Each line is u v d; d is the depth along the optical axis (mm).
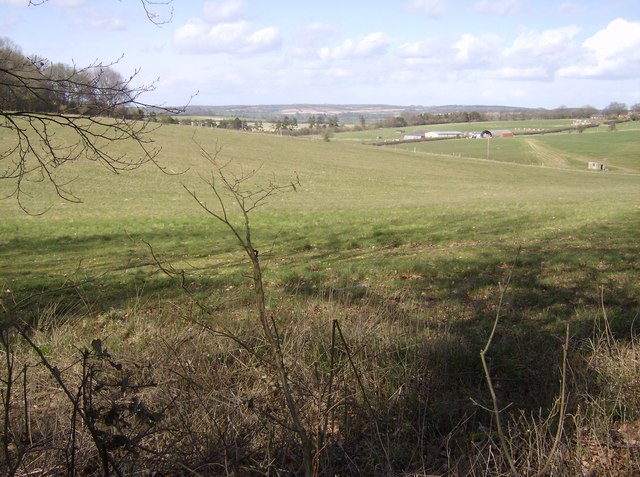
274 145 67438
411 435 4598
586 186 51375
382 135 124000
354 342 5617
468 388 5309
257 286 3006
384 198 36406
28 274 11672
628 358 5266
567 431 4414
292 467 4035
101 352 3459
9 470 3270
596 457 4172
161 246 15664
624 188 47750
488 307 7824
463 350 5914
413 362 5348
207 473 3910
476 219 20453
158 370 4828
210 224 21234
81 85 5031
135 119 5375
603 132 124000
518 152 95188
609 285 8766
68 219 22547
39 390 4684
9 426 4039
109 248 15656
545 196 36062
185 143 56844
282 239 16484
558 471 3904
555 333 6535
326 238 16359
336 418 4551
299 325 6109
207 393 4496
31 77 4844
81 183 35312
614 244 12742
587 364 5203
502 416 4742
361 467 4156
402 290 8633
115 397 4391
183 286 3580
